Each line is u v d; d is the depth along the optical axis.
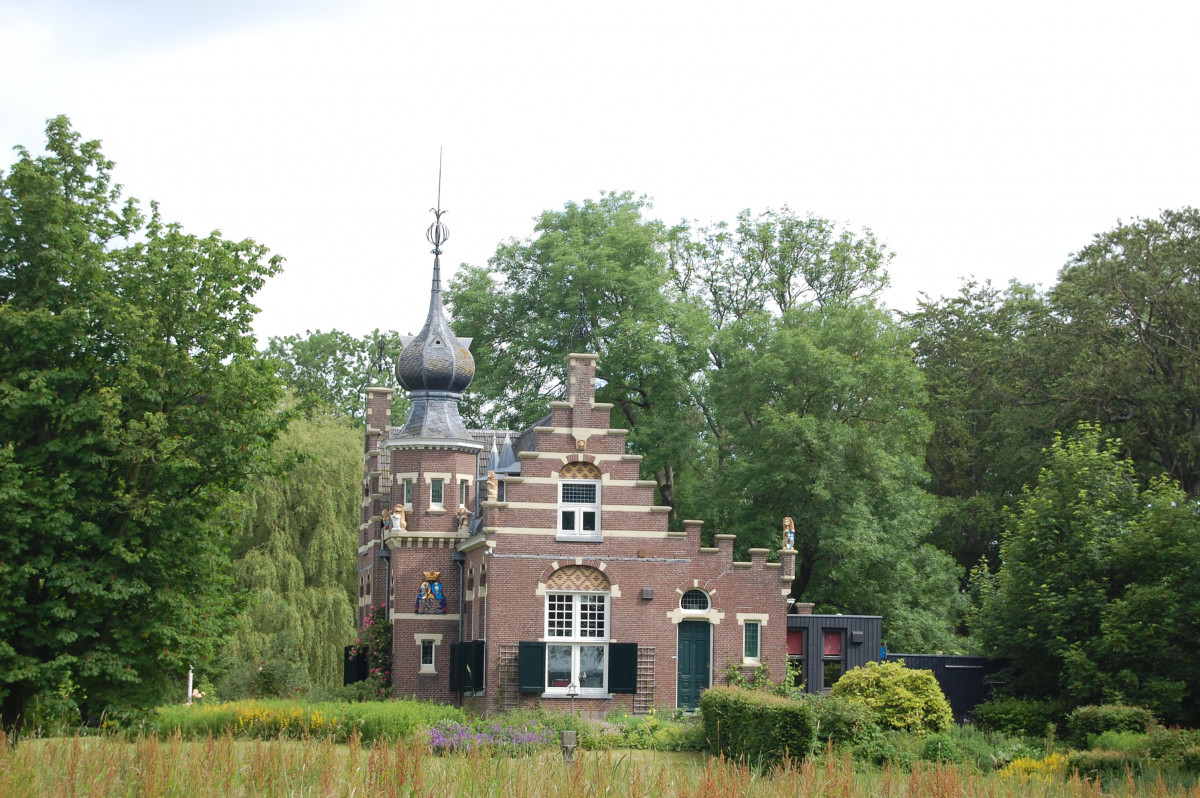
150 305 28.89
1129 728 27.69
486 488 43.44
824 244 57.16
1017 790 20.23
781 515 47.25
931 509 49.66
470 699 38.66
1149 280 48.59
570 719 32.44
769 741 26.05
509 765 19.00
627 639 37.44
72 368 27.77
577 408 38.22
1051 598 33.38
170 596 27.89
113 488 28.58
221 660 43.25
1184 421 48.94
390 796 16.22
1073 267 53.94
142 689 28.52
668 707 37.22
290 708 31.06
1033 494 37.41
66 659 26.41
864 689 30.33
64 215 28.34
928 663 37.38
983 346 60.44
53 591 27.91
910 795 18.64
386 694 40.91
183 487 28.86
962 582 60.78
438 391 42.88
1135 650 31.16
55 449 27.30
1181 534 32.91
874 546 45.19
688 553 38.16
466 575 41.28
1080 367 49.44
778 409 47.50
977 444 59.59
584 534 37.91
